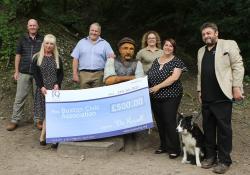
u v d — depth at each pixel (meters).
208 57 4.32
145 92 4.88
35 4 8.55
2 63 7.43
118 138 5.03
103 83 5.31
